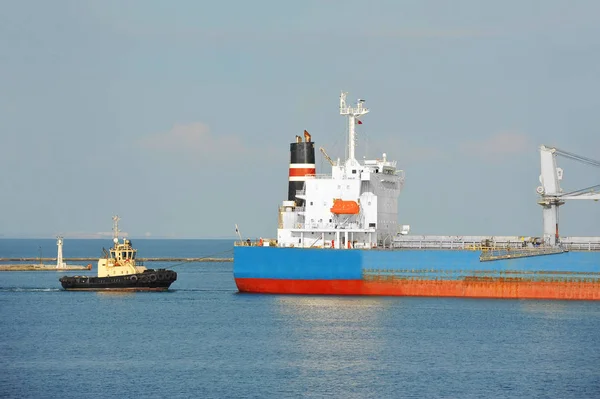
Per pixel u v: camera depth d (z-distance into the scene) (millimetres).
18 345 151250
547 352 143125
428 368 132500
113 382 125000
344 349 145000
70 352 144875
